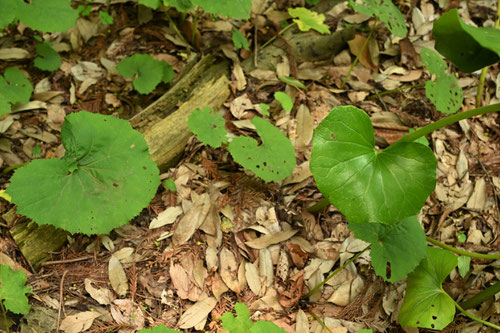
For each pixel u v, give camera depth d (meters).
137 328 1.93
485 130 2.84
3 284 1.73
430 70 2.47
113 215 1.97
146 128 2.41
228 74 2.77
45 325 1.85
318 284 2.17
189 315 1.99
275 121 2.67
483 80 2.86
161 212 2.26
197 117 2.29
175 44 2.88
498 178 2.63
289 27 3.01
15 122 2.45
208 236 2.22
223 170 2.47
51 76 2.66
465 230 2.46
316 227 2.33
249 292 2.12
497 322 2.17
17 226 2.03
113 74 2.74
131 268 2.08
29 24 2.23
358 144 1.74
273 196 2.39
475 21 3.21
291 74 2.86
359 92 2.86
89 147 2.04
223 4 2.28
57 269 2.04
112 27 2.90
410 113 2.84
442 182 2.59
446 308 1.90
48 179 1.93
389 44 3.03
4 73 2.42
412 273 2.03
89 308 1.95
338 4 3.15
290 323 2.05
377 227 1.94
